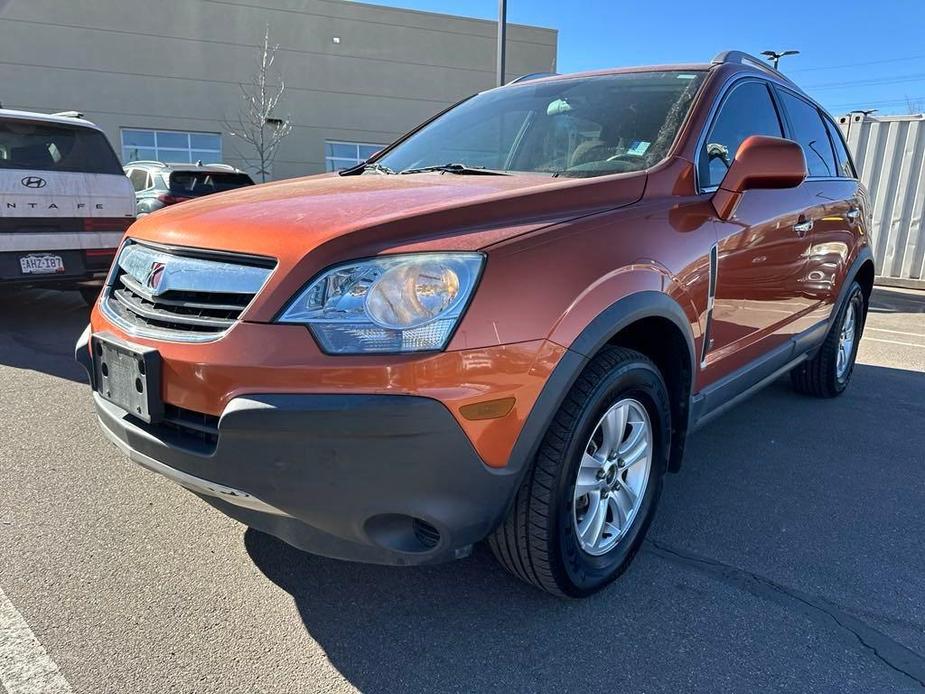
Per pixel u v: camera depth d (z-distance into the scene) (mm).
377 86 21609
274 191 2588
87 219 6176
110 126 19000
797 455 3781
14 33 17781
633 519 2518
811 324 4047
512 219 2088
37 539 2662
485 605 2338
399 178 2750
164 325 2109
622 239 2248
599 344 2059
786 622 2293
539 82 3594
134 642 2098
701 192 2729
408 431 1766
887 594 2477
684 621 2283
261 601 2322
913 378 5562
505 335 1875
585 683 1990
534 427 1947
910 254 10875
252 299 1911
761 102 3451
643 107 2988
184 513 2891
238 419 1818
